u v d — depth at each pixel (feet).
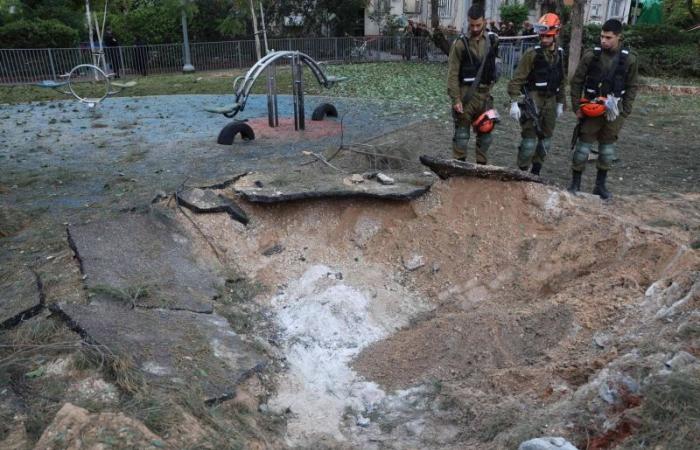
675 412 9.19
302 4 89.10
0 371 11.49
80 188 23.34
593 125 20.42
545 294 16.60
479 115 21.90
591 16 93.71
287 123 36.55
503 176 18.88
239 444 10.41
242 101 32.71
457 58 21.13
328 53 82.02
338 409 13.15
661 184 23.59
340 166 24.62
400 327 16.33
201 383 12.01
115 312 14.10
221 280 17.35
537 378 12.78
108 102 47.26
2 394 10.94
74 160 27.63
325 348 15.37
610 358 12.25
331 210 20.21
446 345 14.75
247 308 16.63
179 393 11.28
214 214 19.48
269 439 11.43
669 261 15.64
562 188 19.67
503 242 17.97
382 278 18.24
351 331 15.94
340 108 42.68
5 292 15.03
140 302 14.87
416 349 14.92
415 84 56.13
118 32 77.51
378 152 25.76
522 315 15.12
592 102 19.81
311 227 20.06
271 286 17.85
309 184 20.76
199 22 81.56
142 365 12.11
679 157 27.94
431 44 80.23
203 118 38.96
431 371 14.20
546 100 21.39
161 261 17.19
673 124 36.06
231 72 73.77
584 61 19.94
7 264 16.74
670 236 16.87
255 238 19.54
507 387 12.98
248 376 13.00
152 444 9.49
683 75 63.98
